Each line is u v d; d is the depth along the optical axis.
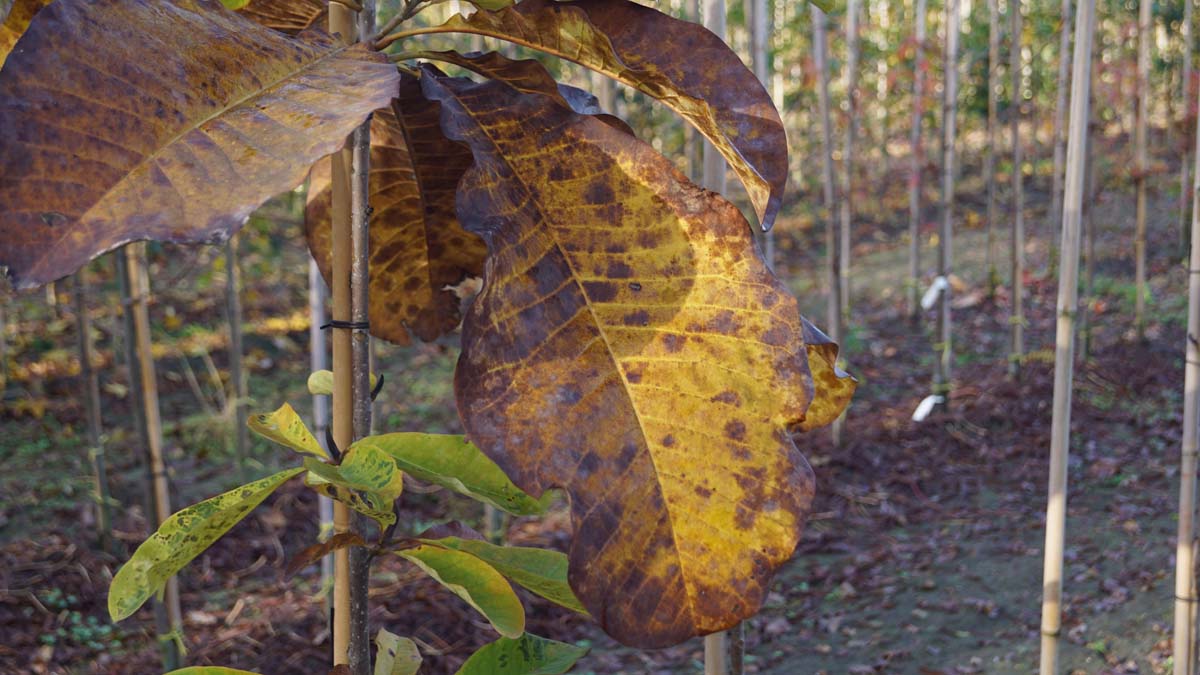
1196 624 2.89
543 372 0.78
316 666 4.10
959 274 9.65
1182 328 7.82
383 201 1.18
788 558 0.76
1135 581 4.47
